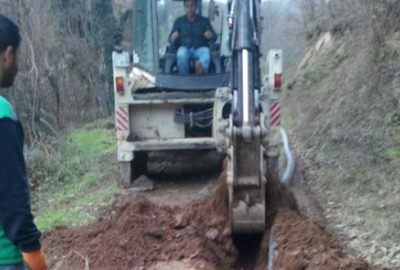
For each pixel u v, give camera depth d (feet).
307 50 46.34
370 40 28.48
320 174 22.75
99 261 15.72
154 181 24.66
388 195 19.15
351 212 18.22
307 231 14.97
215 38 24.04
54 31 39.58
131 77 24.61
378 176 20.61
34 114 29.63
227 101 18.63
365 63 28.91
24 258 7.49
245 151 15.16
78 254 16.08
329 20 41.52
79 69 43.57
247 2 16.11
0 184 7.08
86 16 46.42
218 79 23.73
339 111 28.55
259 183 15.23
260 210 15.35
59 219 19.15
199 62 23.89
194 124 23.91
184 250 15.92
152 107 23.93
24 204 7.18
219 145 18.88
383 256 14.93
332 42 39.96
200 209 17.74
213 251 16.10
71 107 39.96
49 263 15.84
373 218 17.39
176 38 23.95
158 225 17.06
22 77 29.71
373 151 22.94
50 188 24.00
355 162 22.72
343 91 30.40
